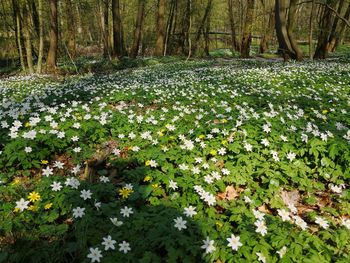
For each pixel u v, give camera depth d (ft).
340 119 5.04
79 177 3.45
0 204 2.84
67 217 2.82
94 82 10.86
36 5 20.74
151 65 18.65
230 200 3.10
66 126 4.47
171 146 4.11
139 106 6.14
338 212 3.04
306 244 2.42
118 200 3.00
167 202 2.94
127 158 3.80
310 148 3.61
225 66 15.40
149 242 2.41
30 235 2.55
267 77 9.33
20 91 9.75
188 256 2.32
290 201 3.25
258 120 4.58
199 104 6.25
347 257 2.45
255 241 2.39
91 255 2.18
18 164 3.63
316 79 8.83
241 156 3.60
